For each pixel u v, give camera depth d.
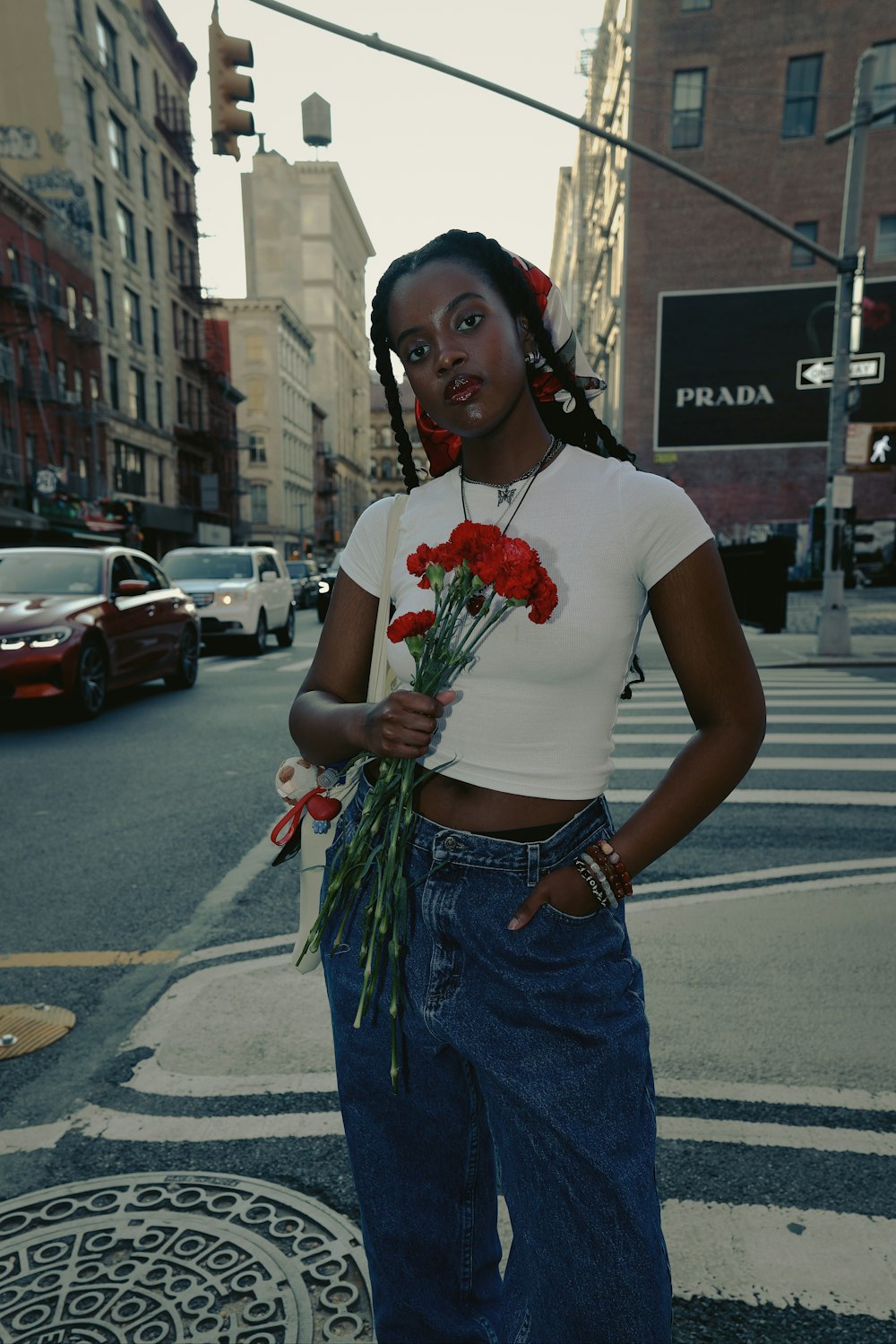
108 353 34.44
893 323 29.38
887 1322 1.68
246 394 63.31
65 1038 2.80
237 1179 2.10
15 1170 2.17
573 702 1.15
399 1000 1.16
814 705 8.91
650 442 31.12
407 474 1.48
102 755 7.10
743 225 30.12
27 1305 1.74
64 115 31.31
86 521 30.98
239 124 9.58
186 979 3.20
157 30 39.16
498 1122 1.13
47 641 8.26
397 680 1.34
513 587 1.04
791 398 30.16
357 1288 1.77
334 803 1.35
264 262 86.00
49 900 4.03
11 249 27.78
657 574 1.12
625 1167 1.07
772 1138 2.25
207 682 11.69
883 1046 2.70
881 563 31.73
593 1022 1.10
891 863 4.39
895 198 29.36
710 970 3.23
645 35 29.67
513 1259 1.27
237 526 52.28
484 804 1.16
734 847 4.68
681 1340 1.65
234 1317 1.70
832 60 28.98
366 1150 1.29
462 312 1.14
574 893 1.10
